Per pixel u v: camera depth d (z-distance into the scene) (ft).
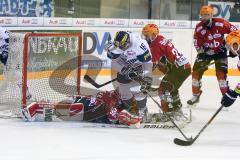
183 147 32.68
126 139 34.27
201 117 44.06
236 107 49.32
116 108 38.60
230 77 64.54
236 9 73.51
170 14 72.59
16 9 64.28
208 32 45.50
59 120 39.14
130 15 72.02
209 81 61.52
